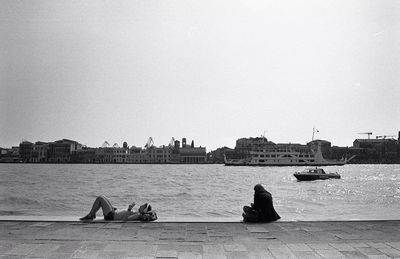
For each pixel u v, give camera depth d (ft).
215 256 29.43
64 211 115.96
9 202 152.87
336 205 135.54
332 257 29.27
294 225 42.06
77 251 30.42
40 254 29.43
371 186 282.56
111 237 35.32
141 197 180.45
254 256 29.50
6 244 32.48
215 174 522.47
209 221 43.78
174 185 288.10
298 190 243.81
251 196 185.88
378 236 36.47
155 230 38.68
